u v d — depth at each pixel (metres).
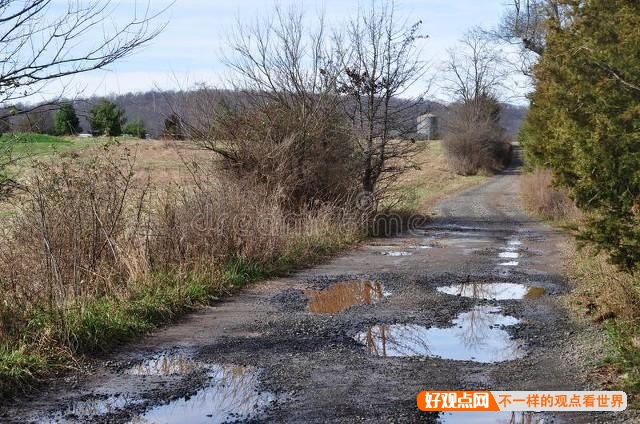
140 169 12.55
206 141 15.52
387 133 18.72
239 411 5.38
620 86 7.95
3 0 5.68
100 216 8.91
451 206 28.94
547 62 11.55
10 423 5.17
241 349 7.16
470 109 54.66
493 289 10.57
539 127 20.08
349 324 8.24
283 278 11.51
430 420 5.18
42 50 5.89
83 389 5.91
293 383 6.05
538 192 24.91
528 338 7.54
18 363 6.01
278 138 15.85
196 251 10.48
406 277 11.65
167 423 5.14
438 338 7.64
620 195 7.77
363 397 5.68
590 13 8.91
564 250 15.05
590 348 6.95
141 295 8.52
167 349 7.15
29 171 8.16
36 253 7.93
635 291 7.73
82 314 7.07
